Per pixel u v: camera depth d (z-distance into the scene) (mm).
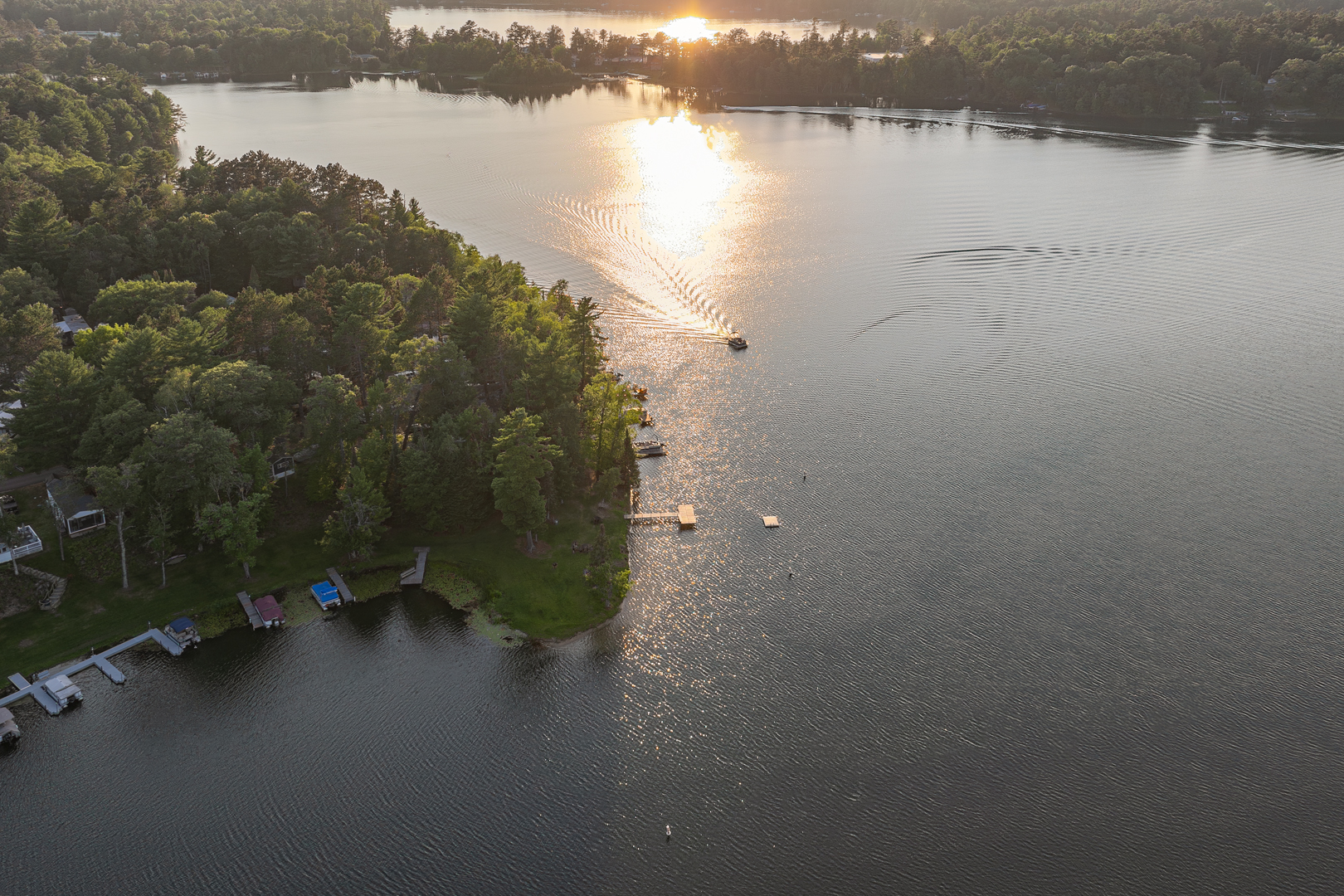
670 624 135750
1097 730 118812
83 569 135750
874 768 114000
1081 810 108812
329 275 198875
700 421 185625
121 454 142000
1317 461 173375
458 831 107000
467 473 147250
